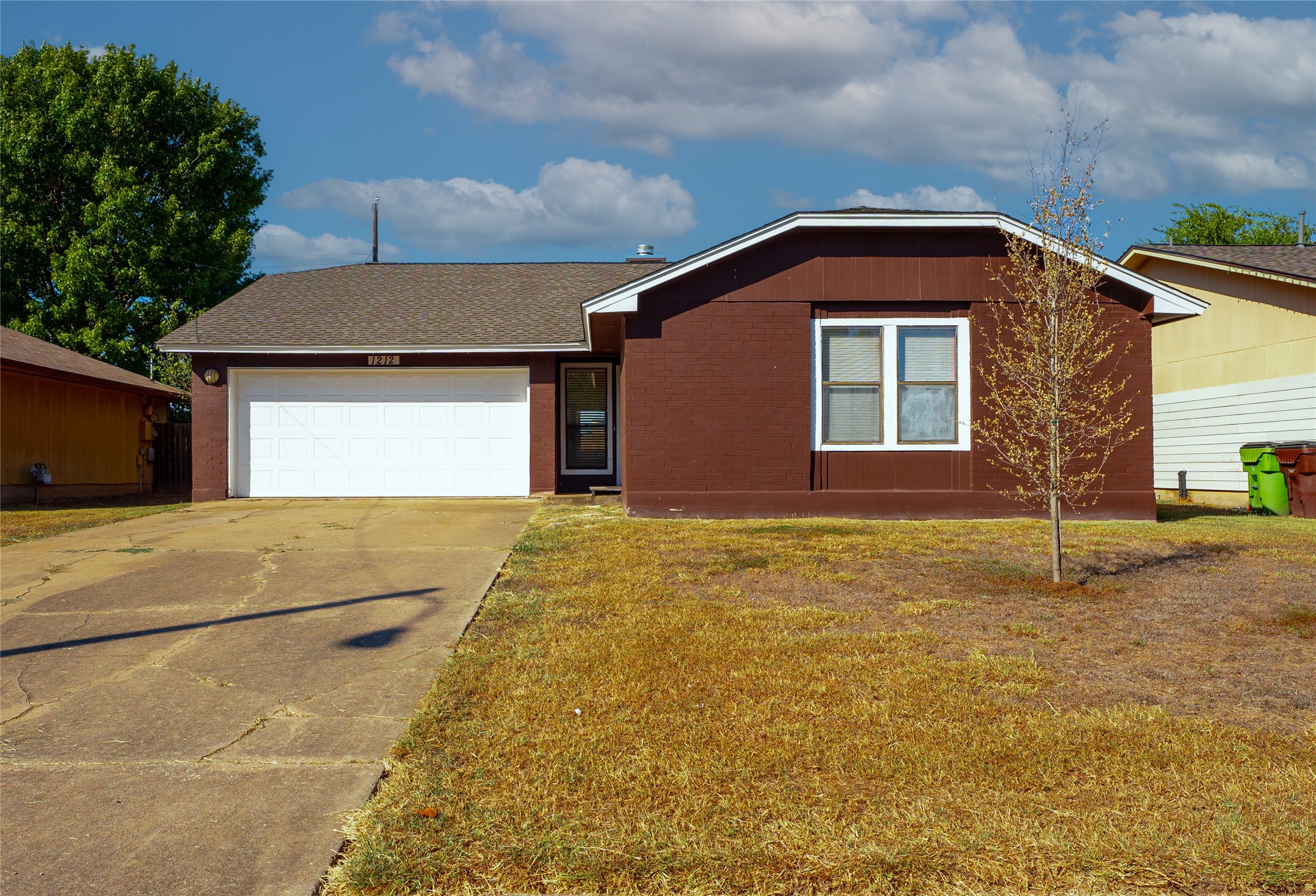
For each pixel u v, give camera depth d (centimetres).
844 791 375
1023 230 1140
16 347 1658
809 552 880
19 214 2581
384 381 1590
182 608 701
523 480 1592
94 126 2575
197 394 1555
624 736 429
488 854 327
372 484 1587
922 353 1212
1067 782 382
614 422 1684
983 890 308
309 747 431
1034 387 919
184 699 501
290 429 1578
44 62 2662
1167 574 786
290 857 332
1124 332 1186
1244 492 1552
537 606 686
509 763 402
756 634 601
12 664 564
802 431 1201
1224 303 1609
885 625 628
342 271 2012
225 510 1364
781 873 315
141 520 1235
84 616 681
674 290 1202
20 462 1611
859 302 1206
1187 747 416
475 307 1742
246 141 2883
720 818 351
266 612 686
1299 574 781
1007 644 584
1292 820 347
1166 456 1792
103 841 343
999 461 1200
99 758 421
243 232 2762
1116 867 316
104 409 1892
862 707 466
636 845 330
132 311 2619
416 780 386
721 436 1202
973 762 400
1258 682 511
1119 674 527
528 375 1586
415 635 617
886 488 1207
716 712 459
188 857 331
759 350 1203
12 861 329
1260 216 3516
